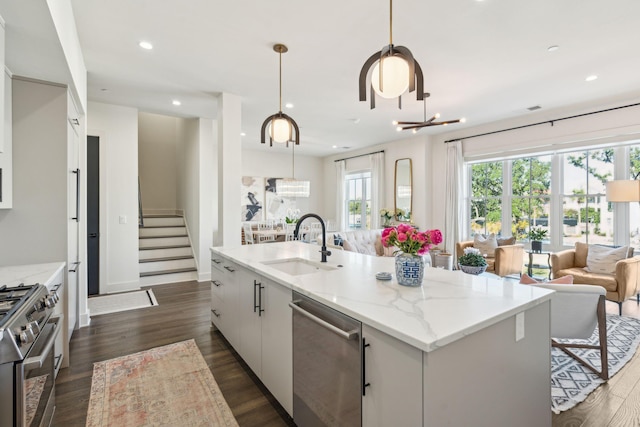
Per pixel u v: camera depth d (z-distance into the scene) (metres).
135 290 4.75
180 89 4.02
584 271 4.12
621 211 4.52
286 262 2.55
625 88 3.99
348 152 8.82
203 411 1.94
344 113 5.12
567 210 5.05
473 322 1.15
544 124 5.00
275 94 4.21
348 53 3.09
